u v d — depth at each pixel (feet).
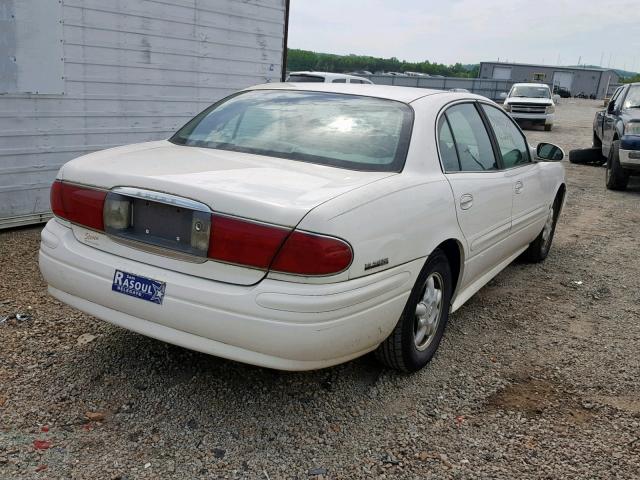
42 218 20.21
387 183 9.68
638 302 16.47
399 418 10.07
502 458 9.17
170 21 23.04
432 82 149.28
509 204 14.43
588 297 16.67
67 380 10.47
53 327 12.43
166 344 11.91
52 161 20.20
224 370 11.10
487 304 15.72
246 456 8.84
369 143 10.75
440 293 11.73
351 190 9.00
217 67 25.32
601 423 10.27
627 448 9.57
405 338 10.68
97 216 9.54
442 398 10.78
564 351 13.07
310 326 8.30
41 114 19.60
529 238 17.43
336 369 11.48
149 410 9.78
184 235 8.83
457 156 12.28
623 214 28.71
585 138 67.10
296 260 8.18
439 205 10.71
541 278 18.16
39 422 9.27
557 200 20.07
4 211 19.19
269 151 10.75
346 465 8.80
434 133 11.51
